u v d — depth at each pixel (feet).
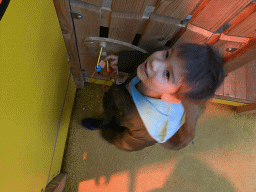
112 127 3.60
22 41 1.75
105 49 3.43
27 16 1.78
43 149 3.27
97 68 3.69
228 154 6.24
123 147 3.67
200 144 6.19
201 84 2.06
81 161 5.56
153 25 2.80
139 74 2.44
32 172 2.80
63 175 5.04
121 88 3.05
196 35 2.97
